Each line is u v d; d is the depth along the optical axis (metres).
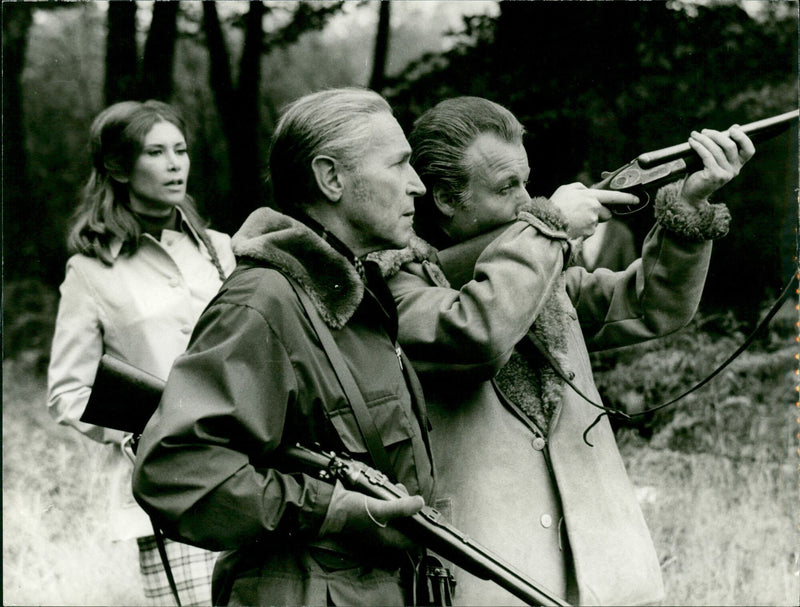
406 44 6.91
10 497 6.24
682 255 3.16
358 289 2.50
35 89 8.19
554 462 2.98
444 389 3.01
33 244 8.35
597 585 2.88
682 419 6.38
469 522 2.92
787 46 6.66
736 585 5.24
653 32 6.65
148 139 3.83
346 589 2.43
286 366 2.41
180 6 7.59
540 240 2.92
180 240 3.92
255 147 7.54
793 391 6.38
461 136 3.07
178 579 3.67
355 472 2.42
